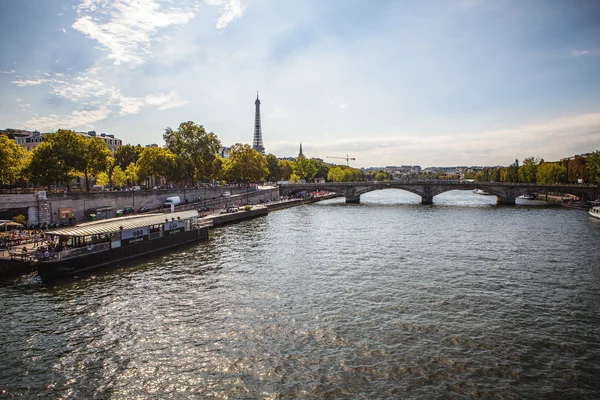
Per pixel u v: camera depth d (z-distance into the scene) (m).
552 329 30.86
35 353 27.42
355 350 27.48
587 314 33.91
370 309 34.94
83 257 47.47
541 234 75.00
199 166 118.50
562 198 154.50
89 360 26.52
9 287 41.69
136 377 24.50
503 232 77.94
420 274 46.19
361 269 48.53
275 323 32.06
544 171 171.50
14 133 158.75
